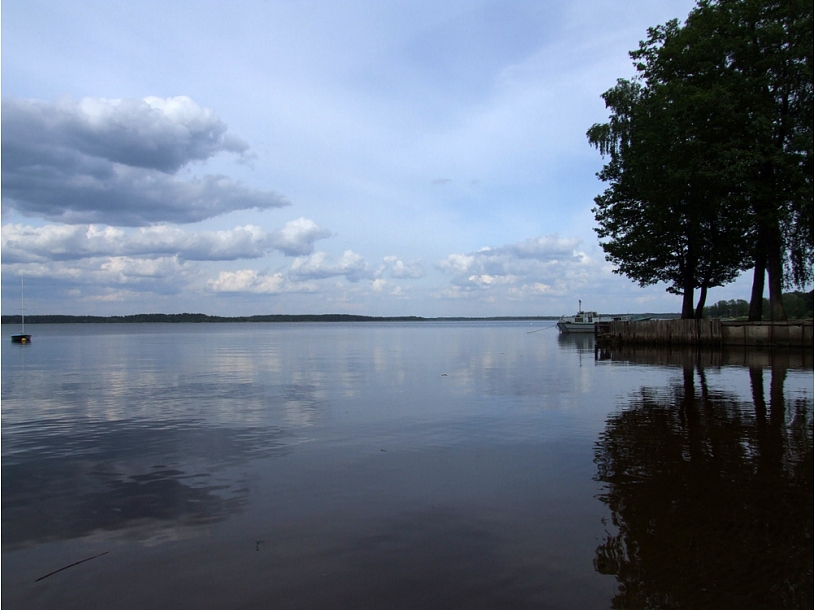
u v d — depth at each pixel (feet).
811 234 111.96
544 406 55.62
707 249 131.95
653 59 125.90
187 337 315.17
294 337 313.94
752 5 105.60
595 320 271.28
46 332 457.68
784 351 116.57
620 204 141.90
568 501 27.71
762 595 18.88
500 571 20.56
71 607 18.54
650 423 46.26
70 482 31.58
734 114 102.22
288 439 41.96
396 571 20.58
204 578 20.22
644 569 20.59
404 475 32.30
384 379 82.84
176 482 31.48
